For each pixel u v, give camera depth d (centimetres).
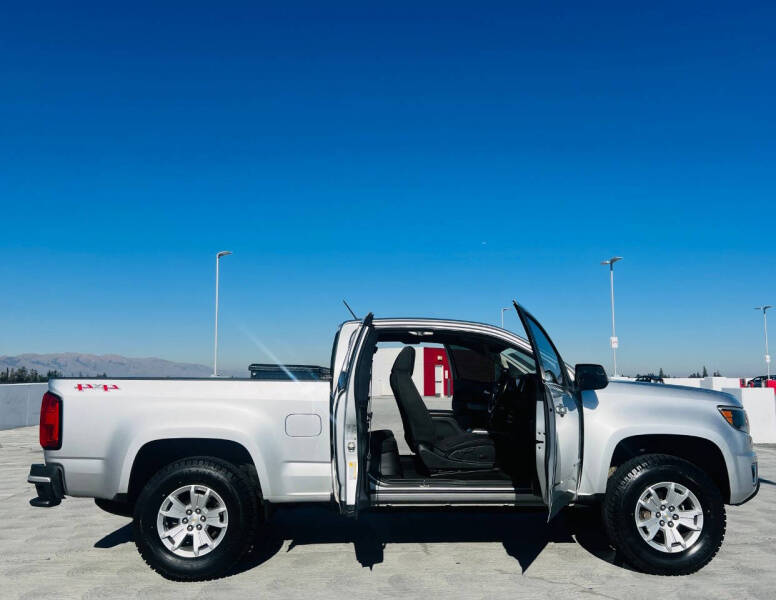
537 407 471
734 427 524
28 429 1747
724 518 498
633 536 495
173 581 488
